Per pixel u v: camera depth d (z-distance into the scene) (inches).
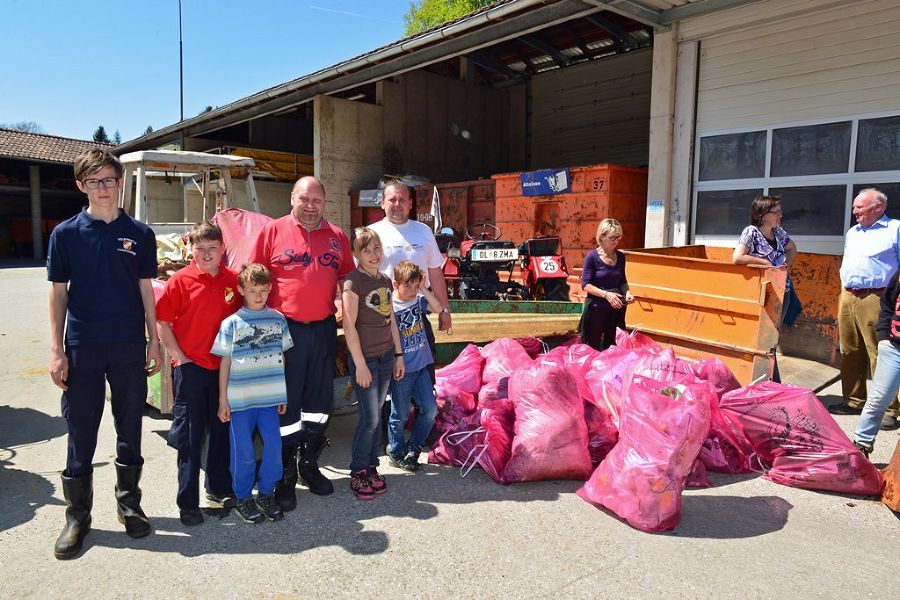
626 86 587.8
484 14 332.8
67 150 1079.6
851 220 261.6
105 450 176.2
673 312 218.2
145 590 108.5
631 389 139.9
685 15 297.4
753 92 286.7
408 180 533.0
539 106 661.9
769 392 159.6
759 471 159.3
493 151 676.1
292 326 142.2
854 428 185.2
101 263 121.0
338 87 485.7
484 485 152.4
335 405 191.2
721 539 125.6
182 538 126.9
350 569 114.7
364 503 142.7
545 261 332.2
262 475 133.9
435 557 118.6
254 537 127.3
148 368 132.0
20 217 1145.4
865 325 190.1
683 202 313.4
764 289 190.9
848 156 260.4
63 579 112.0
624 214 382.9
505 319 231.0
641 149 579.8
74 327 120.9
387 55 398.3
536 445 151.1
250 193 267.4
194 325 130.0
